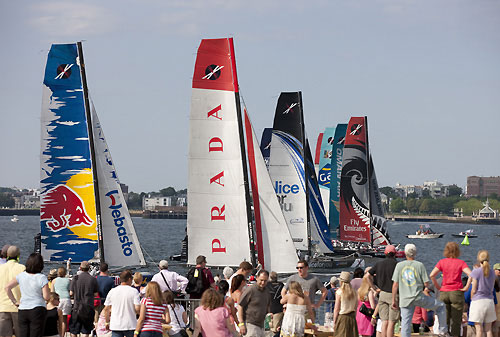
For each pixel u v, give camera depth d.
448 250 71.75
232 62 117.56
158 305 66.50
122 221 136.38
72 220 124.69
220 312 62.12
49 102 123.19
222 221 119.06
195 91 118.31
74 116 123.56
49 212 124.38
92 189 124.62
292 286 70.50
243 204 118.62
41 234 124.25
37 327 63.38
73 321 78.12
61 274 80.44
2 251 75.62
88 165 124.19
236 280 71.75
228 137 118.31
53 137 123.56
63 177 123.94
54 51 122.69
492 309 69.94
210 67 117.81
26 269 63.78
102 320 77.56
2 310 64.94
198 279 83.19
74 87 123.12
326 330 75.81
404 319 69.44
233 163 118.44
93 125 135.62
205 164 118.94
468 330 75.38
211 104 118.19
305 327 74.75
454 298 70.94
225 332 62.12
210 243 119.50
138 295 68.06
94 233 125.12
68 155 123.75
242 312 67.81
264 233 135.75
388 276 71.44
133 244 137.00
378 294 74.19
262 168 136.88
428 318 77.38
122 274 68.62
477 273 69.94
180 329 74.12
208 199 119.19
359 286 77.88
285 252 135.62
